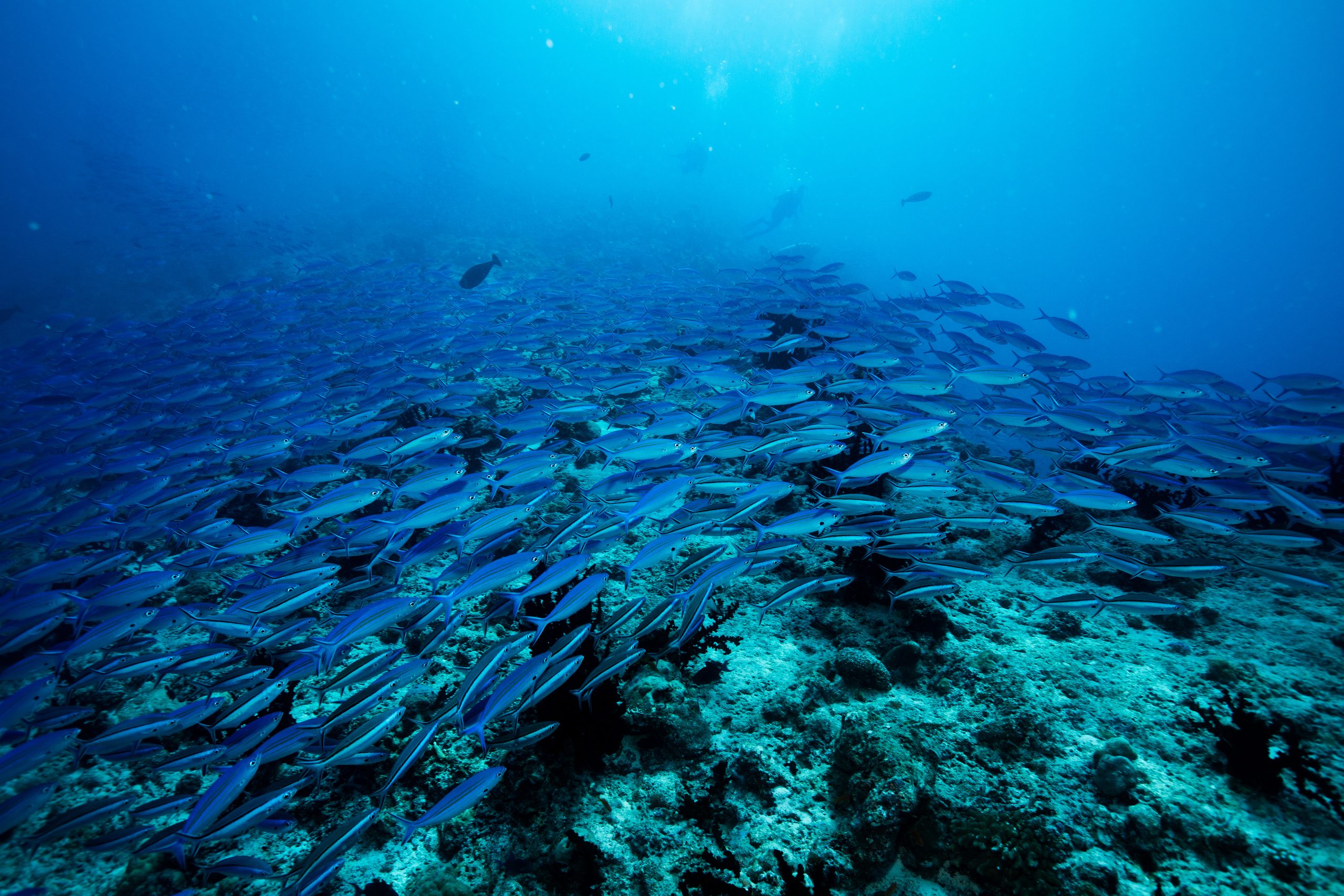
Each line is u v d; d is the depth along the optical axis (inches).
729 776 48.1
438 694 56.7
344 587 61.7
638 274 238.2
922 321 130.7
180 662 52.8
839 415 81.5
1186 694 49.4
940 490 59.2
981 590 65.4
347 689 59.9
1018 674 51.9
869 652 55.5
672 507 70.7
